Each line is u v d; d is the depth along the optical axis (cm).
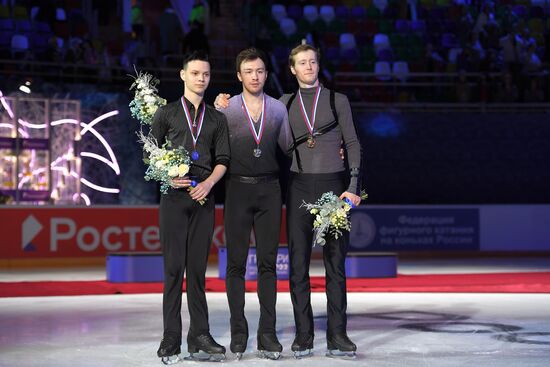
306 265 1265
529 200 4131
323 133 1259
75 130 3638
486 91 4278
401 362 1213
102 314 1797
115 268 2539
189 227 1230
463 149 4097
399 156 4066
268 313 1250
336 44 4619
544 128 4122
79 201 3625
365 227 3856
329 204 1202
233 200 1243
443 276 2741
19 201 3488
